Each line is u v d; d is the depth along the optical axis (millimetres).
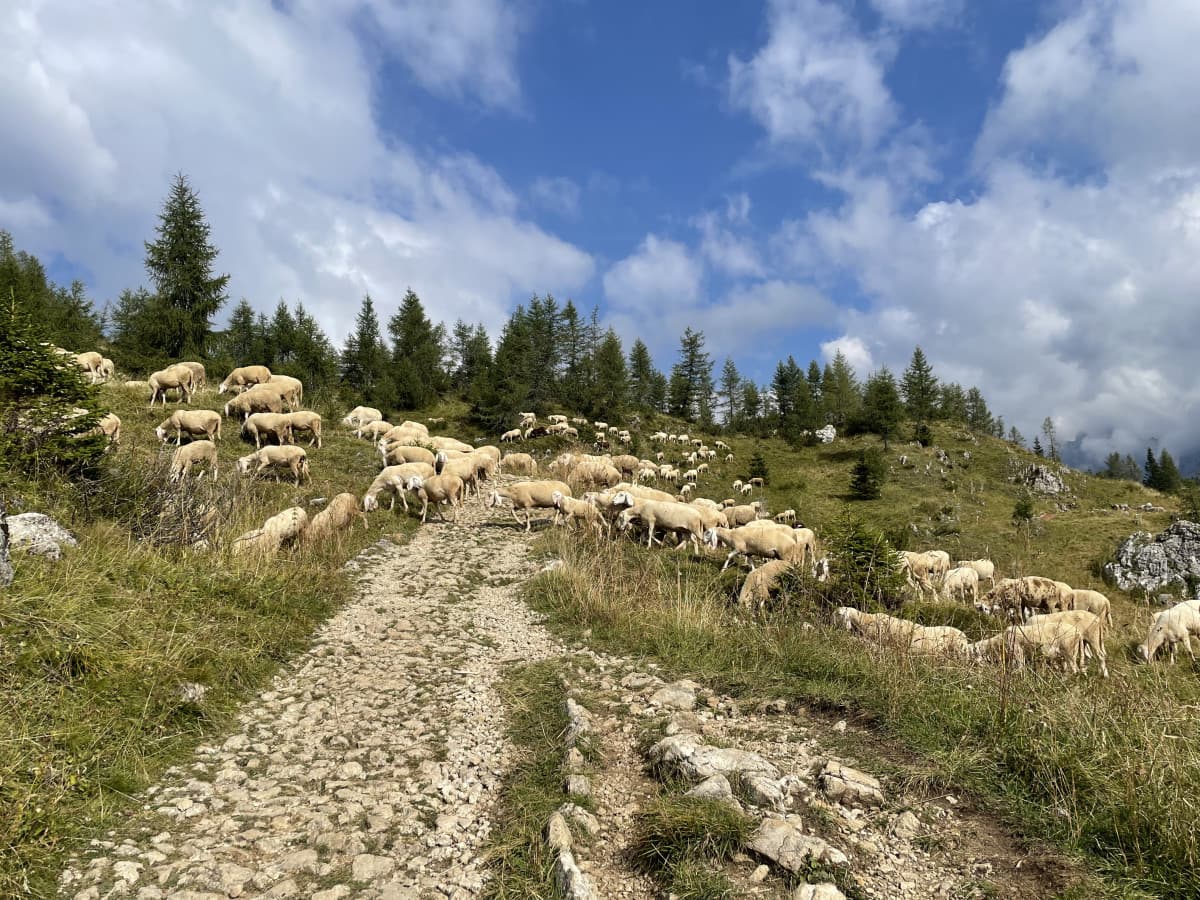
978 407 123875
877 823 4328
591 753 5430
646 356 87125
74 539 7688
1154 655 11305
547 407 64000
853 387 103438
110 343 36719
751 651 7863
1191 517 47188
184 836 4301
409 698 6934
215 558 9281
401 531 15852
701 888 3680
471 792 5051
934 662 7070
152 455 14547
